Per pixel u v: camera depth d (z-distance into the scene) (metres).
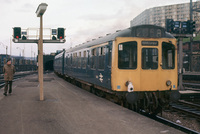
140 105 8.05
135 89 7.62
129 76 7.59
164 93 7.92
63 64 22.53
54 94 10.78
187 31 15.06
